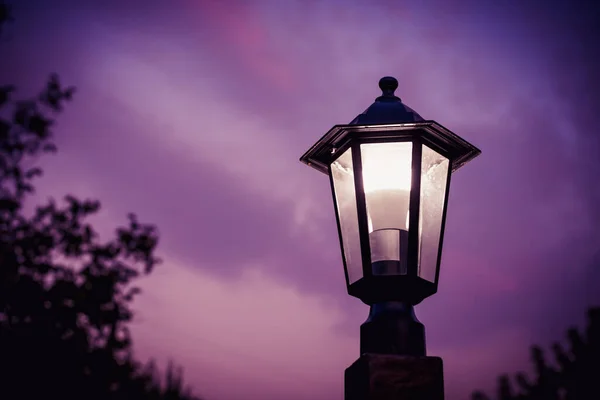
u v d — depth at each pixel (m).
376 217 3.06
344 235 3.19
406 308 2.98
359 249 3.07
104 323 5.50
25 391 5.12
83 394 5.24
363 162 3.13
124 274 5.75
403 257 3.01
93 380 5.29
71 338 5.36
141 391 5.42
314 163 3.43
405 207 3.07
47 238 5.61
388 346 2.88
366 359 2.79
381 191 3.09
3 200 5.61
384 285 2.98
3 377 5.12
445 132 3.13
